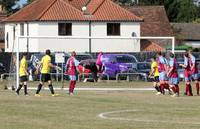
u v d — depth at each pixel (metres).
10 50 146.75
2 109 44.94
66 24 136.25
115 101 53.84
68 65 64.88
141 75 95.88
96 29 137.62
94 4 144.25
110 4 141.62
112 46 136.62
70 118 39.12
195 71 63.09
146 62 98.50
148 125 35.47
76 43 134.50
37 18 134.25
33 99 55.28
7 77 91.69
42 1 147.25
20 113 42.06
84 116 40.56
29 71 92.06
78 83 88.56
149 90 72.81
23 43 138.88
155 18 159.62
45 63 59.75
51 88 60.19
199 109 46.12
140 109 46.03
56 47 133.25
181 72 92.00
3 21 154.50
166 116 40.91
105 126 34.81
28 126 34.56
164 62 63.59
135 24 138.88
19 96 59.59
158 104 50.66
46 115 40.84
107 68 95.75
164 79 64.00
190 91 62.50
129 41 137.75
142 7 164.38
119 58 97.06
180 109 46.09
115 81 93.38
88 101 53.50
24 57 61.97
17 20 143.25
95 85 84.25
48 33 135.12
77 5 149.12
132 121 37.72
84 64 93.00
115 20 137.75
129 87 79.69
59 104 49.81
